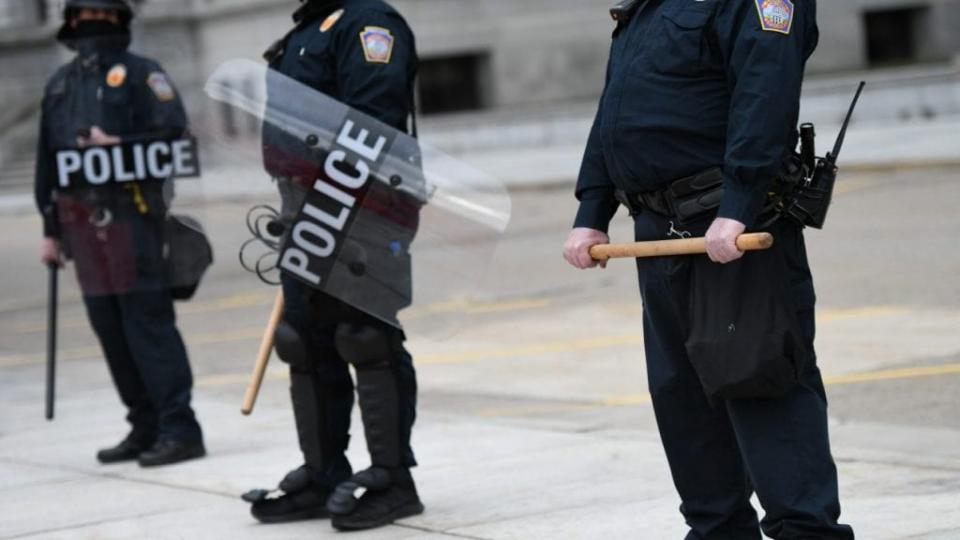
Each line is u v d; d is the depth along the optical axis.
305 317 15.07
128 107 18.86
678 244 10.79
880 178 49.09
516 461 17.94
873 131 65.25
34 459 20.45
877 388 20.72
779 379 10.62
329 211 14.64
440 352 27.83
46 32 79.81
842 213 41.47
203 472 18.67
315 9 15.09
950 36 97.75
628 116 11.09
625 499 15.55
